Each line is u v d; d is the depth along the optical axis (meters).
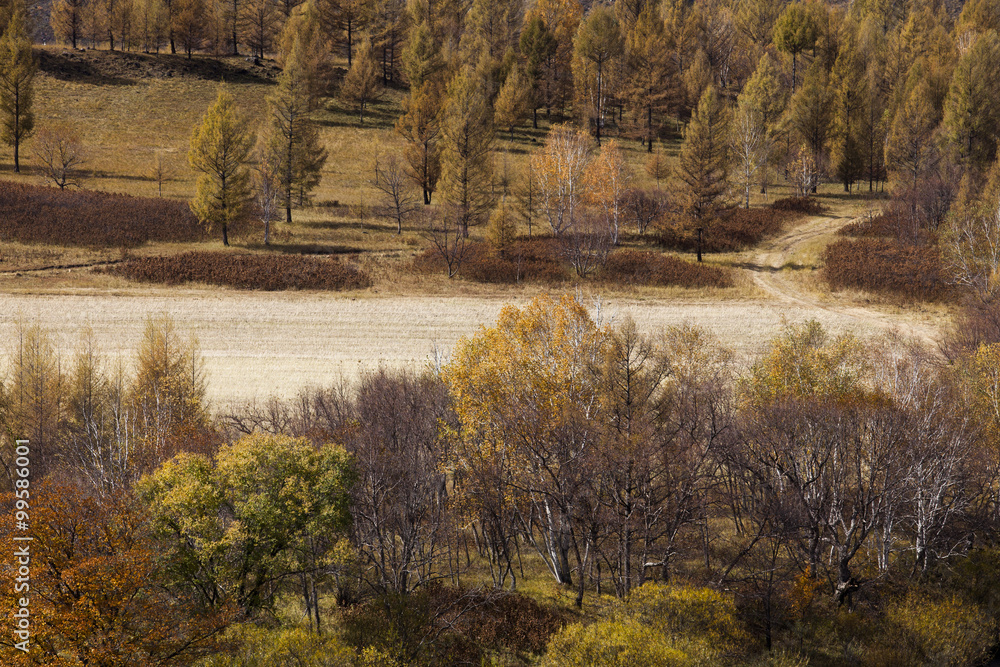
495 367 30.33
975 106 79.94
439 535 27.72
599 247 67.31
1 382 40.72
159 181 78.44
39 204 69.12
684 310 60.06
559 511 27.20
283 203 75.38
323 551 23.72
